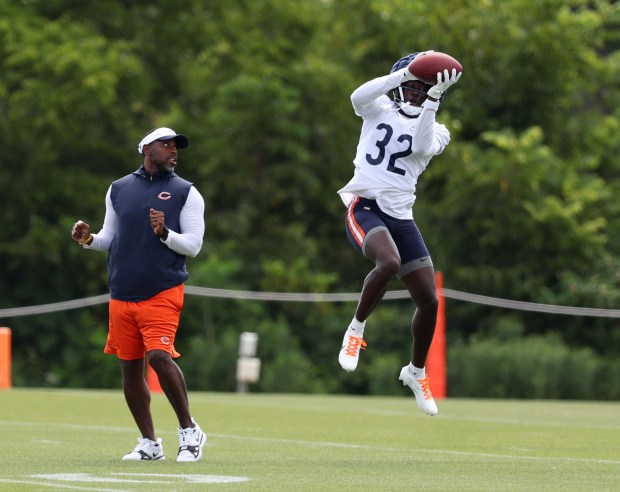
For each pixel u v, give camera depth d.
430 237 102.00
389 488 23.75
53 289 98.00
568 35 101.50
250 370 74.50
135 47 101.88
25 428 41.00
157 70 105.44
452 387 90.00
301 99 106.19
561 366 88.50
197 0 104.12
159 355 29.03
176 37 104.50
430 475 26.48
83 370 97.00
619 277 98.00
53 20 100.56
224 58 106.94
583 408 58.75
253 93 100.62
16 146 95.94
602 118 109.50
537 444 36.56
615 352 97.88
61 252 96.38
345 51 109.19
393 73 30.38
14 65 94.62
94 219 98.44
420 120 30.02
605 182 108.62
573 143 105.81
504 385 88.31
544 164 98.00
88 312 99.44
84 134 99.94
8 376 69.12
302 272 99.12
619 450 34.47
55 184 96.12
